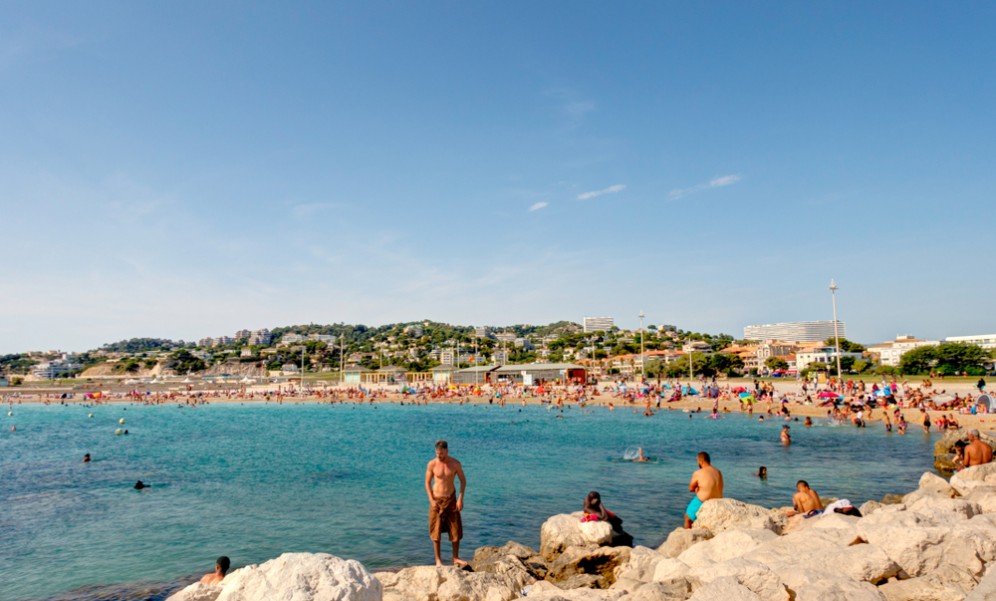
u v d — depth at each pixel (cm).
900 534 852
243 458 3747
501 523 1964
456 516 1177
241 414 8906
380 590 638
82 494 2606
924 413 4206
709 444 3891
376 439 4834
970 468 1755
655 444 3959
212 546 1788
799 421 5259
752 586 748
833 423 4972
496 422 6291
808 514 1394
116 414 9438
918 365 13025
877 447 3562
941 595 744
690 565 992
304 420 7394
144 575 1549
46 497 2556
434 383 13675
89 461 3709
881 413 5238
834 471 2778
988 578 522
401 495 2483
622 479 2691
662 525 1883
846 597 675
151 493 2602
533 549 1664
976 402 4697
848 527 1012
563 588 1155
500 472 2909
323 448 4253
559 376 12350
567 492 2420
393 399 11031
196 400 12006
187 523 2056
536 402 9238
